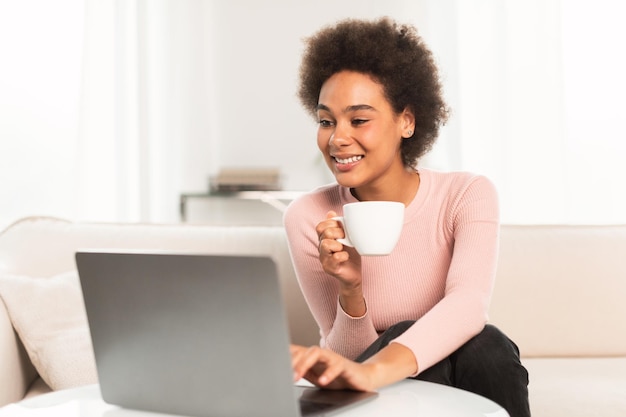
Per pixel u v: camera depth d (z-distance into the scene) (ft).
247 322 2.70
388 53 4.42
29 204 11.03
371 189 4.83
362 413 2.98
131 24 11.82
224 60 13.79
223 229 6.73
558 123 11.41
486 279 4.36
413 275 4.85
